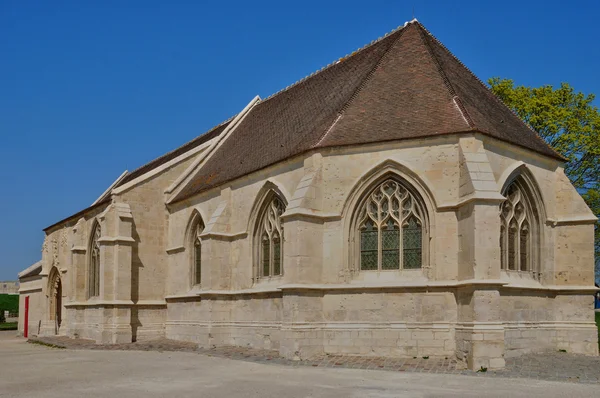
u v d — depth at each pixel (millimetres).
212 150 43969
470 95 29875
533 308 27578
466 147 25594
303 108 36344
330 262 27344
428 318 25328
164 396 17344
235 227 34250
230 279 34000
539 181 28750
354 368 23688
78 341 42031
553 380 20797
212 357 28312
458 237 25188
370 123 28281
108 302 39219
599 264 47219
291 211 27203
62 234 51844
